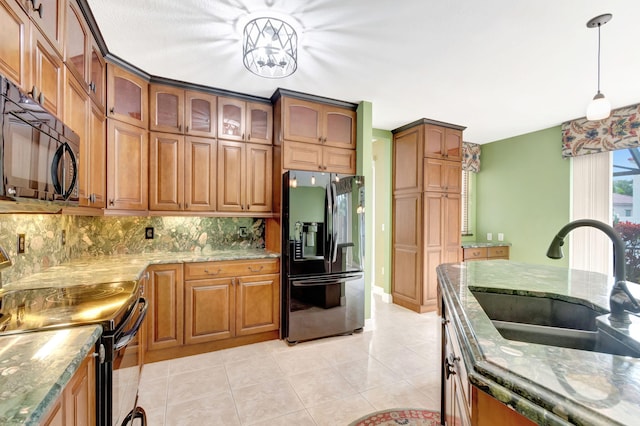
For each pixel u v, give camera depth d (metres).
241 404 1.98
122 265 2.24
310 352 2.74
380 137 4.31
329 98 3.21
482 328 0.88
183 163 2.84
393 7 1.82
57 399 0.77
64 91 1.59
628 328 0.91
